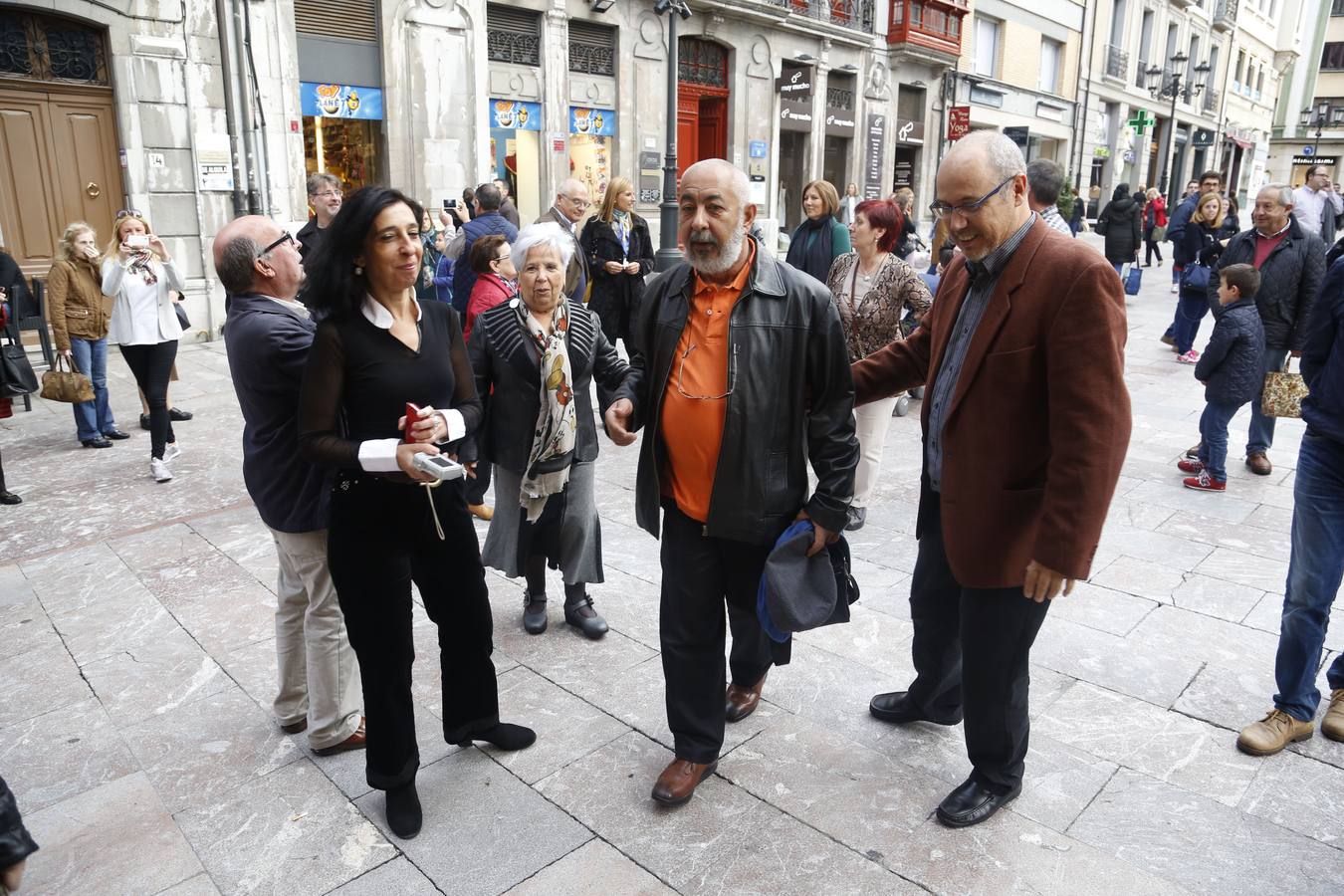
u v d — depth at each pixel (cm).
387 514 229
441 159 1228
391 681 237
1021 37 2500
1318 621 274
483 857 233
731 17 1619
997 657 234
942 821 243
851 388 245
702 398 240
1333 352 267
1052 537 207
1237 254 559
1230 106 4219
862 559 434
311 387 219
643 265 667
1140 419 699
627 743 285
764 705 306
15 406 744
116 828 245
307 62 1092
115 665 334
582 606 361
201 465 582
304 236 548
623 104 1481
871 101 2044
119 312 530
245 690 318
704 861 230
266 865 231
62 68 906
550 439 317
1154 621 367
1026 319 212
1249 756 276
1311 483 273
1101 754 277
